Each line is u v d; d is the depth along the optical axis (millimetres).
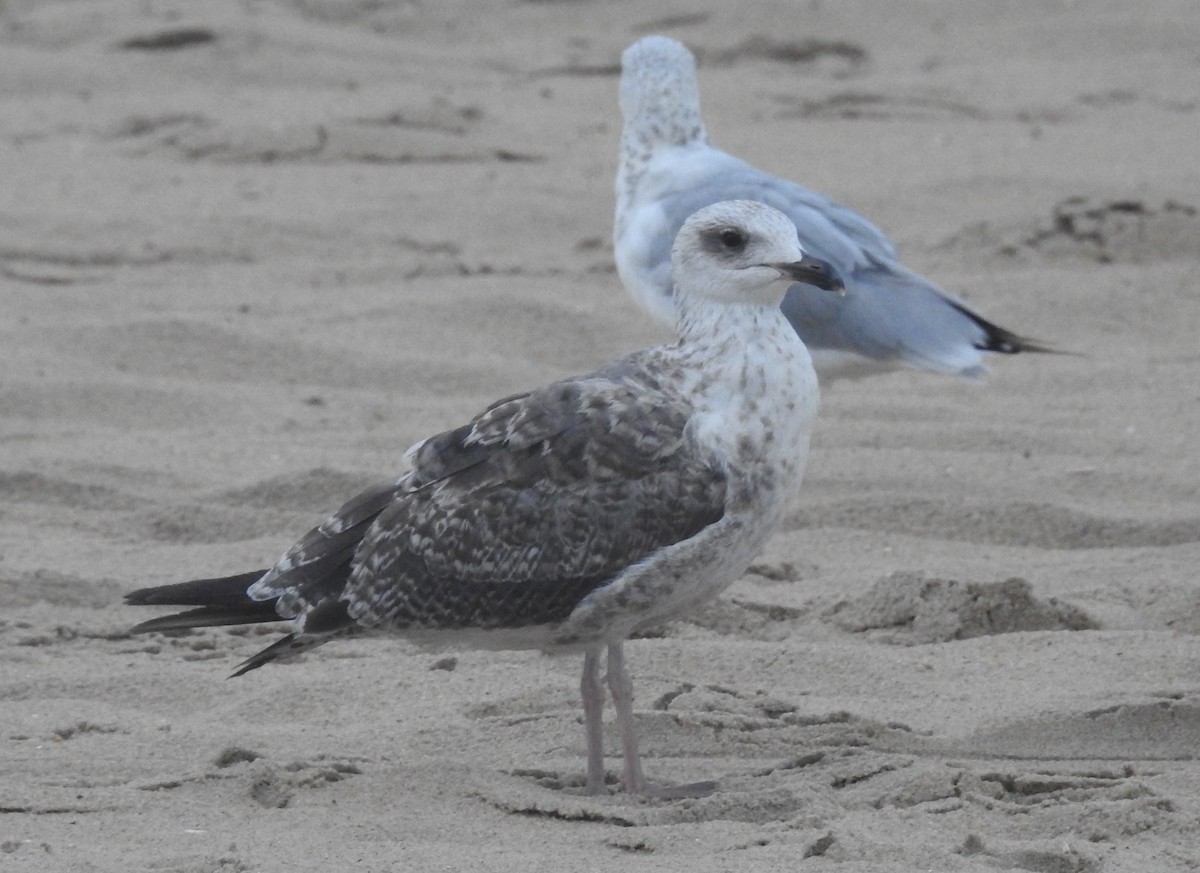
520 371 17438
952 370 14391
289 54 32375
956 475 14703
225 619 9469
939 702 10531
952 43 35312
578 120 29031
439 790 9305
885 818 8883
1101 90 31047
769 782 9406
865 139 27734
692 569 9273
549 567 9203
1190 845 8562
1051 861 8375
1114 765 9742
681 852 8516
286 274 20594
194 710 10680
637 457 9227
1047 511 13641
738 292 9422
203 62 31891
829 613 11961
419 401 16719
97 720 10266
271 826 8867
